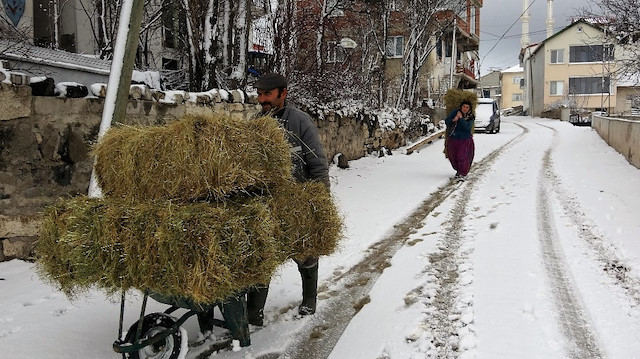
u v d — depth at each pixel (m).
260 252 2.96
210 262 2.69
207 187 2.93
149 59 11.91
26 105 4.95
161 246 2.70
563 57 47.03
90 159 5.50
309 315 4.16
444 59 33.31
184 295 2.81
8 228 4.97
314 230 3.72
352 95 14.74
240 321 3.38
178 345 3.15
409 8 18.91
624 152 12.65
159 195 2.98
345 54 17.19
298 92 11.00
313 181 3.90
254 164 3.09
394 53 25.08
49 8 11.27
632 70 13.83
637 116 25.02
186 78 10.55
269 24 11.38
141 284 2.79
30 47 7.75
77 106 5.39
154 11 11.28
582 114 42.78
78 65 7.50
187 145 2.94
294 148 3.86
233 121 3.12
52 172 5.22
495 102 25.81
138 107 5.90
